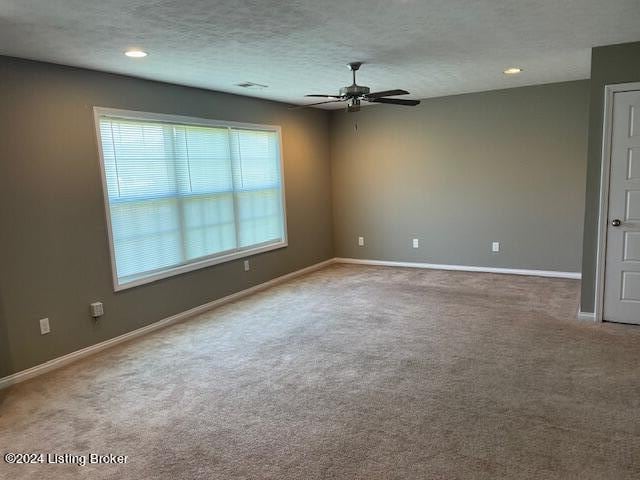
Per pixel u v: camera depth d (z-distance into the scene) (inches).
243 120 223.5
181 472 92.4
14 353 137.9
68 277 151.8
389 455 94.9
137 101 172.4
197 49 137.1
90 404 122.4
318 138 280.1
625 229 161.9
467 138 249.1
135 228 174.6
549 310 184.7
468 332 163.3
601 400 113.9
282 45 136.9
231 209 219.8
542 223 237.1
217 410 116.3
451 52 154.2
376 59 158.9
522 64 177.8
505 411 110.2
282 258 253.4
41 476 93.3
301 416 111.7
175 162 189.6
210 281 207.0
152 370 142.5
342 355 147.6
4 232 134.8
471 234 255.9
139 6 100.7
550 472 87.8
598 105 159.5
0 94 132.6
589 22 127.1
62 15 104.3
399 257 279.4
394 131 269.0
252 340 164.6
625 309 166.2
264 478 89.4
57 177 147.6
